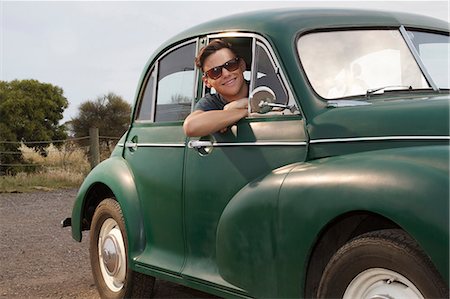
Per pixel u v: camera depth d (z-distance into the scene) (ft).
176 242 14.88
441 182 9.50
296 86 12.39
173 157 15.07
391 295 10.03
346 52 13.08
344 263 10.55
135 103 17.42
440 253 9.23
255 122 12.97
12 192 47.62
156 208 15.55
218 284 13.20
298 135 12.16
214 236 13.65
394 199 9.78
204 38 14.75
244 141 13.08
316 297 11.39
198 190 14.07
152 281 16.98
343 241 11.35
